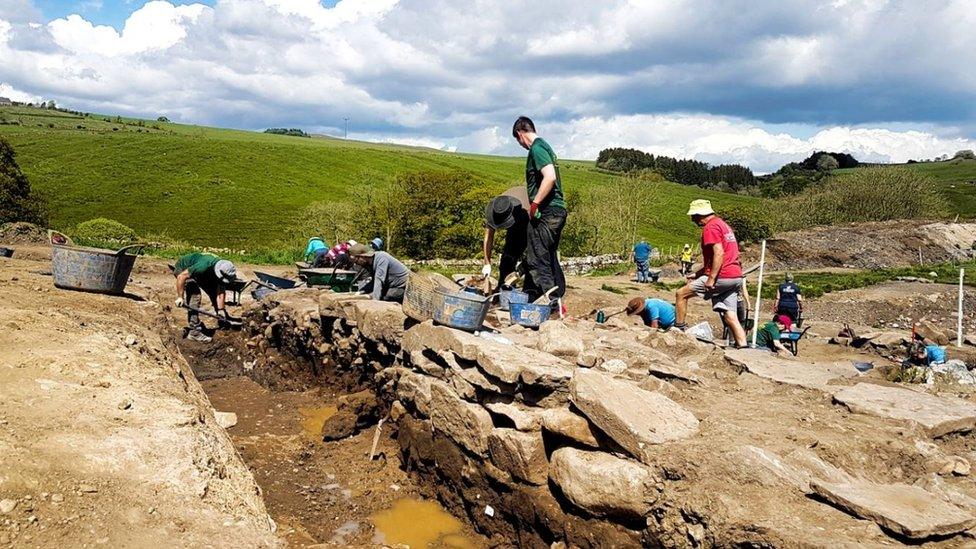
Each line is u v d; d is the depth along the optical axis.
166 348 7.52
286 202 55.78
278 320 10.48
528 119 8.10
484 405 5.90
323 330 9.34
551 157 7.86
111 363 5.66
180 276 10.75
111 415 4.70
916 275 25.22
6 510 3.46
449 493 6.15
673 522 4.18
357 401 7.87
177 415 4.98
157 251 23.50
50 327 6.19
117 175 59.34
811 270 29.41
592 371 5.30
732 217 36.00
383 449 7.25
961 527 3.63
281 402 8.84
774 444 4.54
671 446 4.50
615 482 4.44
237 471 4.82
